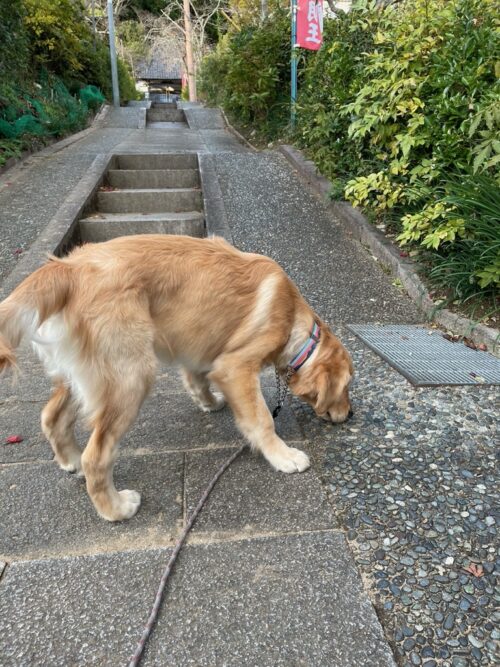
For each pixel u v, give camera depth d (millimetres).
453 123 4602
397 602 1765
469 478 2402
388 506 2223
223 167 8164
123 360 2051
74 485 2381
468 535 2057
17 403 3061
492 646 1615
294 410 3047
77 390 2119
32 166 8156
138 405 2121
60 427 2381
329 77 7469
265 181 7539
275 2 12062
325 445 2686
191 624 1688
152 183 8383
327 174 7094
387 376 3357
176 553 1963
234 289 2375
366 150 6273
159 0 33875
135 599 1778
